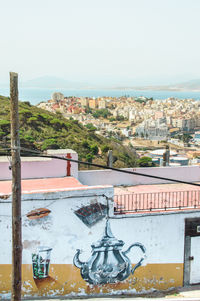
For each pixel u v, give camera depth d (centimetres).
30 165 1230
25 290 943
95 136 7612
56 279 957
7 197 894
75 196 931
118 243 980
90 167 4875
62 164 1259
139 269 1008
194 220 1027
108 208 958
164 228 1008
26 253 927
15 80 679
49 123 6488
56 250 943
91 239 960
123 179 1372
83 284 977
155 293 1020
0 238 908
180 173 1425
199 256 1051
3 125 4656
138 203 1112
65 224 936
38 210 914
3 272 921
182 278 1041
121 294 1006
